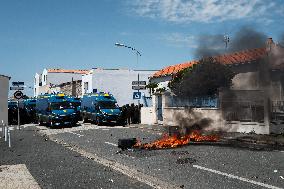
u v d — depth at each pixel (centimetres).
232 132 1897
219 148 1370
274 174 880
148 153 1285
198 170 951
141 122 3019
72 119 2828
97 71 4241
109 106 2970
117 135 2022
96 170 982
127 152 1330
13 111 3450
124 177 887
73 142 1719
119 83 4316
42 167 1030
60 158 1205
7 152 1366
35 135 2153
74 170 983
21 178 871
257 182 801
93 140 1784
